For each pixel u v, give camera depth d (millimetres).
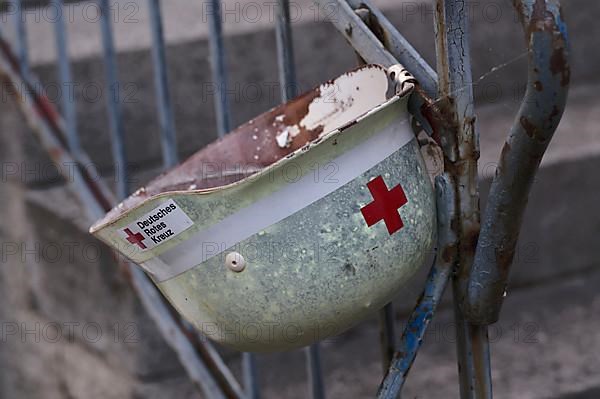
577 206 2730
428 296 1238
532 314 2678
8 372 2934
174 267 1171
